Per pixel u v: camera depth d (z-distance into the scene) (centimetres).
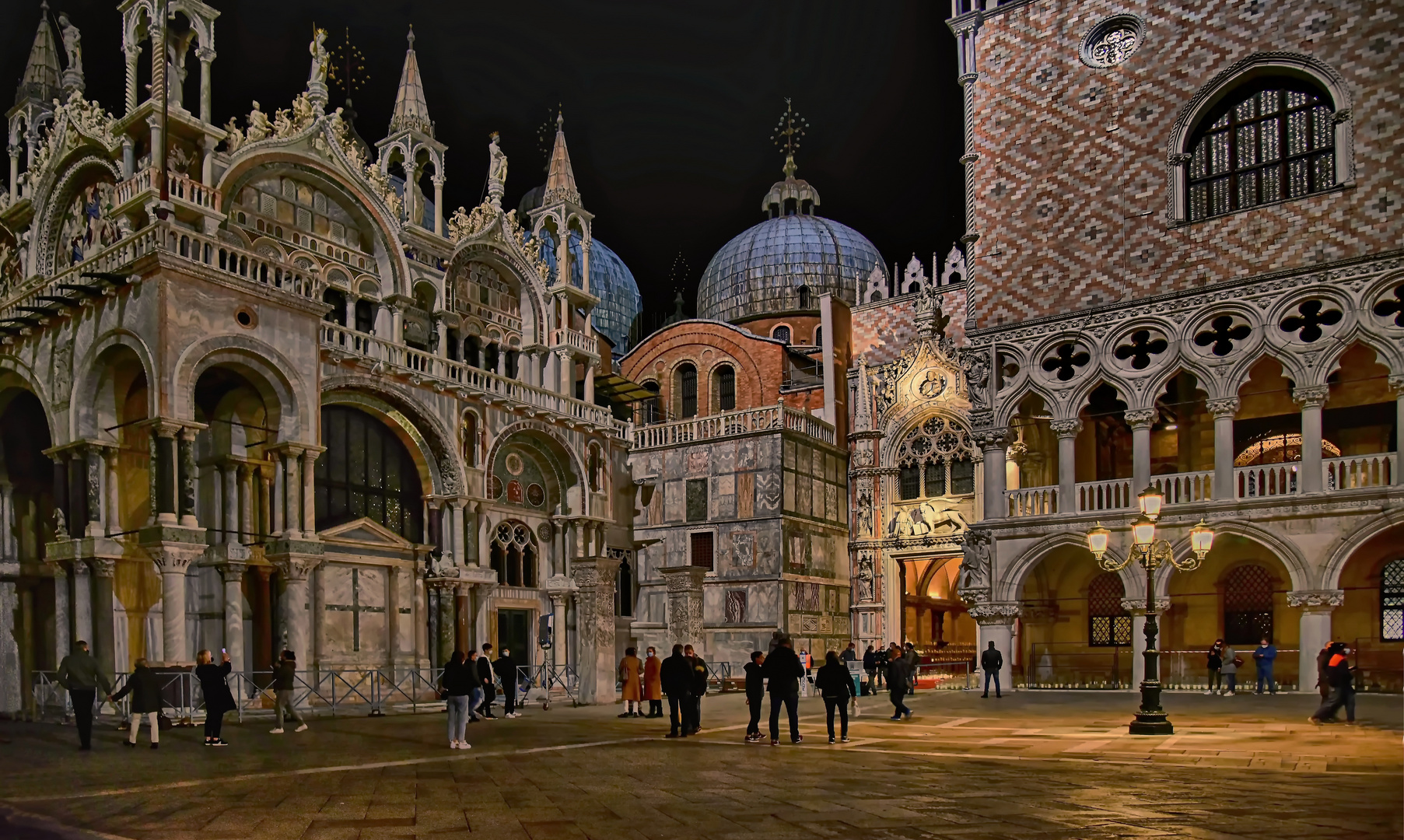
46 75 3550
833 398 5056
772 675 1941
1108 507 3319
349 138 3831
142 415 2947
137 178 2853
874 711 2698
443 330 3697
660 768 1586
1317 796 1248
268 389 2908
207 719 2006
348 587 3203
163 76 2834
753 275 6525
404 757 1775
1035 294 3444
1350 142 2977
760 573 4553
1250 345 3072
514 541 3875
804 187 7031
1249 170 3158
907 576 5141
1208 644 3516
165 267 2638
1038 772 1498
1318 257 2997
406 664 3356
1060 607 3803
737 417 4731
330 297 3400
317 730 2319
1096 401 3722
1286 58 3077
